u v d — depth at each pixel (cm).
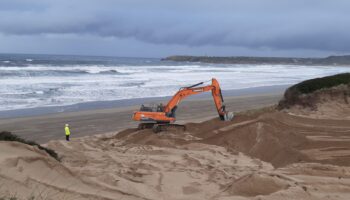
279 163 1408
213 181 1132
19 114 2803
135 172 1197
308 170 1212
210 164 1355
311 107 2447
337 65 16750
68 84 4553
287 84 5719
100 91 4131
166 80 5581
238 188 1007
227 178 1167
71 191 797
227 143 1652
